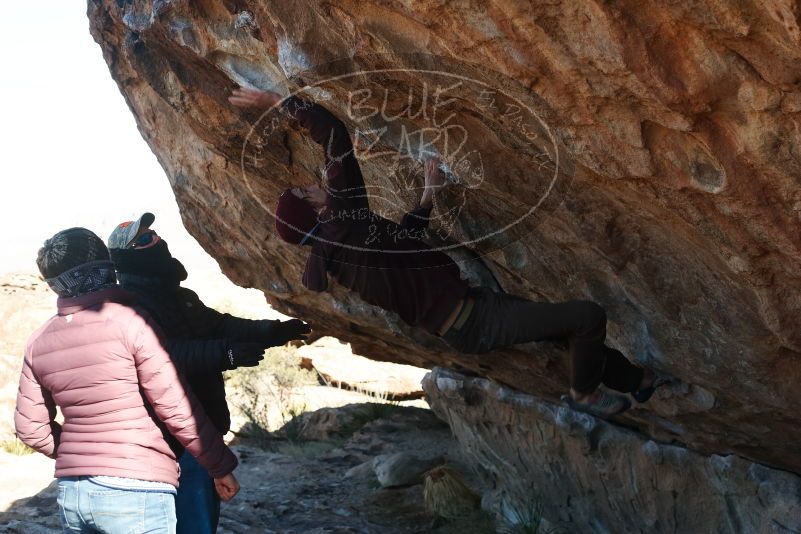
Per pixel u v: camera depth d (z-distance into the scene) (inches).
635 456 168.2
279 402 370.3
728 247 83.2
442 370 226.2
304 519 227.1
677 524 163.6
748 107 66.9
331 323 205.2
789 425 116.4
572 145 81.4
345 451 296.8
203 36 112.6
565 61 71.1
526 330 104.9
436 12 73.6
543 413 188.4
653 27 65.0
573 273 113.7
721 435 135.3
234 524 216.7
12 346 363.6
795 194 72.4
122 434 103.8
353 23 82.3
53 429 112.7
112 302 106.8
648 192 82.7
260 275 191.2
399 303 105.4
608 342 124.4
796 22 56.6
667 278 100.8
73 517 105.3
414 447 293.6
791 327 89.6
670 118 71.0
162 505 106.1
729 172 72.5
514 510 215.5
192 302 129.4
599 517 187.8
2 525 207.2
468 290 106.7
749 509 144.9
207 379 126.6
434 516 227.9
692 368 112.0
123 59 159.5
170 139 169.2
